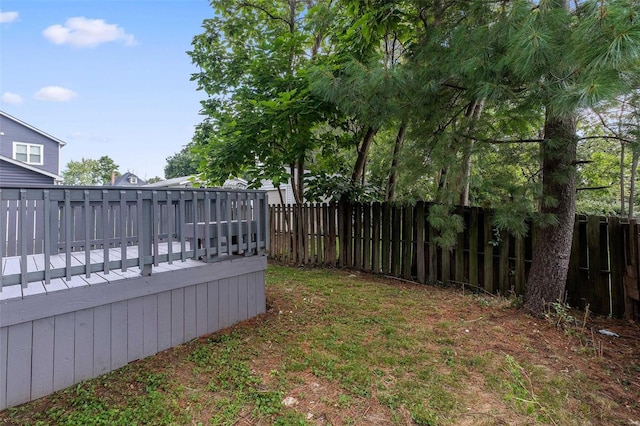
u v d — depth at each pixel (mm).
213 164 6656
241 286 3529
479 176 3555
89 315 2418
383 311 3822
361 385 2289
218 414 1977
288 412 1999
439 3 3541
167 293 2887
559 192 3447
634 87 2020
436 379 2361
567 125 3266
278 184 6719
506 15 2727
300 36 6191
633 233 3389
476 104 3973
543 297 3578
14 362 2094
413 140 4066
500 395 2172
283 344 2941
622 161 5598
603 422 1912
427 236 5234
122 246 2572
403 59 3996
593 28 1800
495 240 4555
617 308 3590
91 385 2309
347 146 7359
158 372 2475
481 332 3184
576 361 2619
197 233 3107
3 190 2059
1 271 2086
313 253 6902
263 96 6668
